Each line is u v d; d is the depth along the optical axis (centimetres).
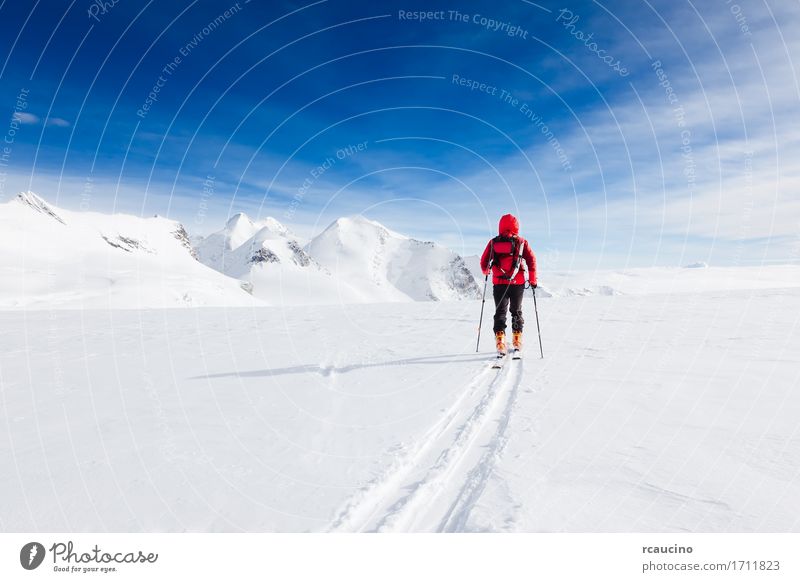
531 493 220
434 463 269
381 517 211
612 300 1329
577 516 199
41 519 204
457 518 211
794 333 659
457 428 330
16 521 203
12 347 713
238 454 279
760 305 1043
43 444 296
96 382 478
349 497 225
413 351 661
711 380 421
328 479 245
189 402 401
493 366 528
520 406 368
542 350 627
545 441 288
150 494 226
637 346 611
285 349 686
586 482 229
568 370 495
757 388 389
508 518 200
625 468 243
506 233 632
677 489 218
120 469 256
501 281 624
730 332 687
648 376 447
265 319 1108
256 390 443
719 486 219
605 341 664
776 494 210
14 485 236
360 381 479
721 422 309
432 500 227
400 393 426
